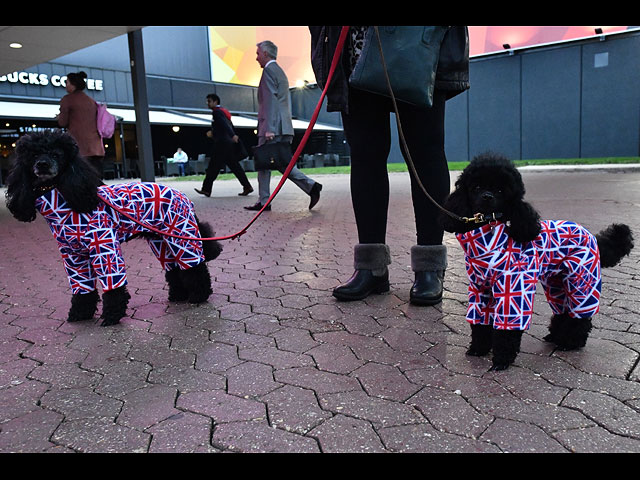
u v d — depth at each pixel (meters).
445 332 2.99
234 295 3.91
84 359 2.77
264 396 2.28
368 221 3.67
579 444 1.86
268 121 8.18
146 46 29.48
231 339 2.99
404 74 2.95
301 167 31.03
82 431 2.05
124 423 2.10
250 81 35.81
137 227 3.45
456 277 4.24
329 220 7.64
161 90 30.30
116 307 3.31
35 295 4.06
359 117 3.57
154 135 30.42
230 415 2.13
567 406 2.12
